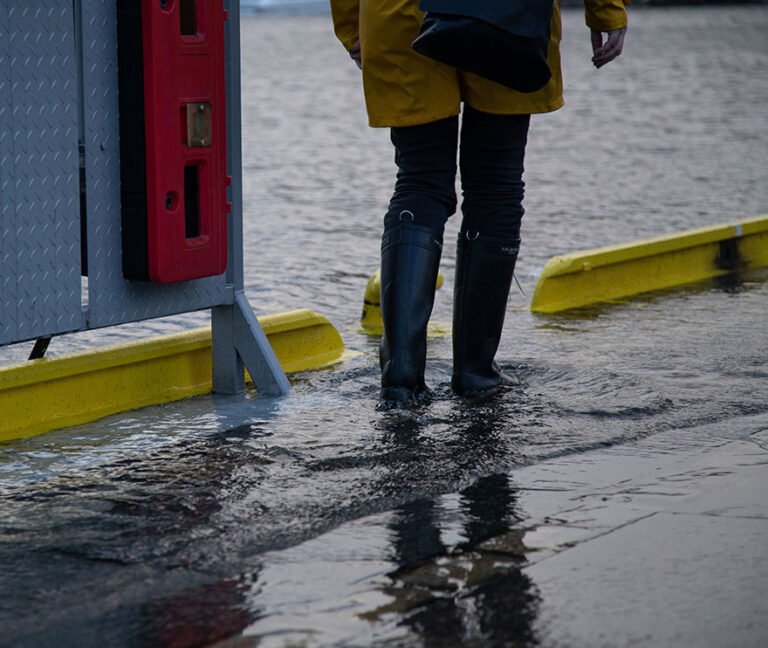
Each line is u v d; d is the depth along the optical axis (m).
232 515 7.41
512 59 9.13
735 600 6.04
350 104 47.47
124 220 9.34
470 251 10.13
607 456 8.48
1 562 6.72
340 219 21.95
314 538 7.00
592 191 25.20
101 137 9.13
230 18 9.95
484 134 10.04
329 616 5.95
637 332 12.84
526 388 10.45
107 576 6.52
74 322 9.13
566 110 44.03
